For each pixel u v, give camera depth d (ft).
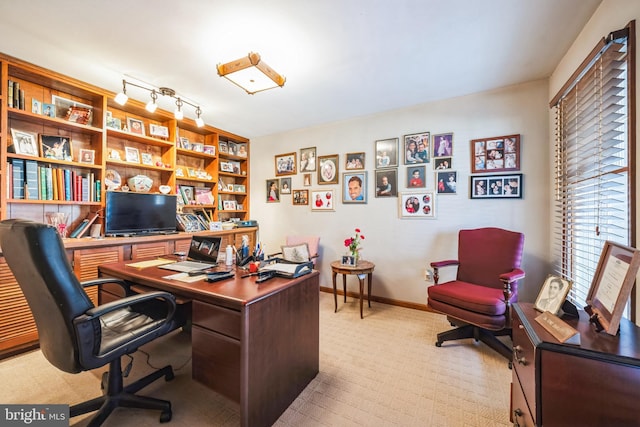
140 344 4.26
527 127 8.21
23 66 6.98
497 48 6.43
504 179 8.51
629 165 4.11
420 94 9.04
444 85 8.39
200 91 8.79
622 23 4.33
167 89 8.61
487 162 8.75
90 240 7.81
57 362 3.69
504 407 4.90
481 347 7.09
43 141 7.67
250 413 4.03
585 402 2.78
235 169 14.12
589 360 2.75
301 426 4.45
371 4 4.98
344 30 5.75
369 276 9.87
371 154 10.94
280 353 4.69
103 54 6.67
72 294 3.49
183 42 6.19
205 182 13.07
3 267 6.40
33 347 6.91
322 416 4.67
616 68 4.46
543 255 8.00
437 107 9.57
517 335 3.99
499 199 8.60
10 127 7.35
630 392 2.60
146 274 5.54
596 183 5.27
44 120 7.59
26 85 7.66
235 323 4.06
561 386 2.90
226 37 6.00
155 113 10.25
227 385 4.18
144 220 9.57
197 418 4.58
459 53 6.64
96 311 3.62
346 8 5.09
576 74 5.61
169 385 5.46
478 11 5.18
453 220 9.33
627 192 4.18
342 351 6.89
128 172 10.06
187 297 4.71
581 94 5.75
